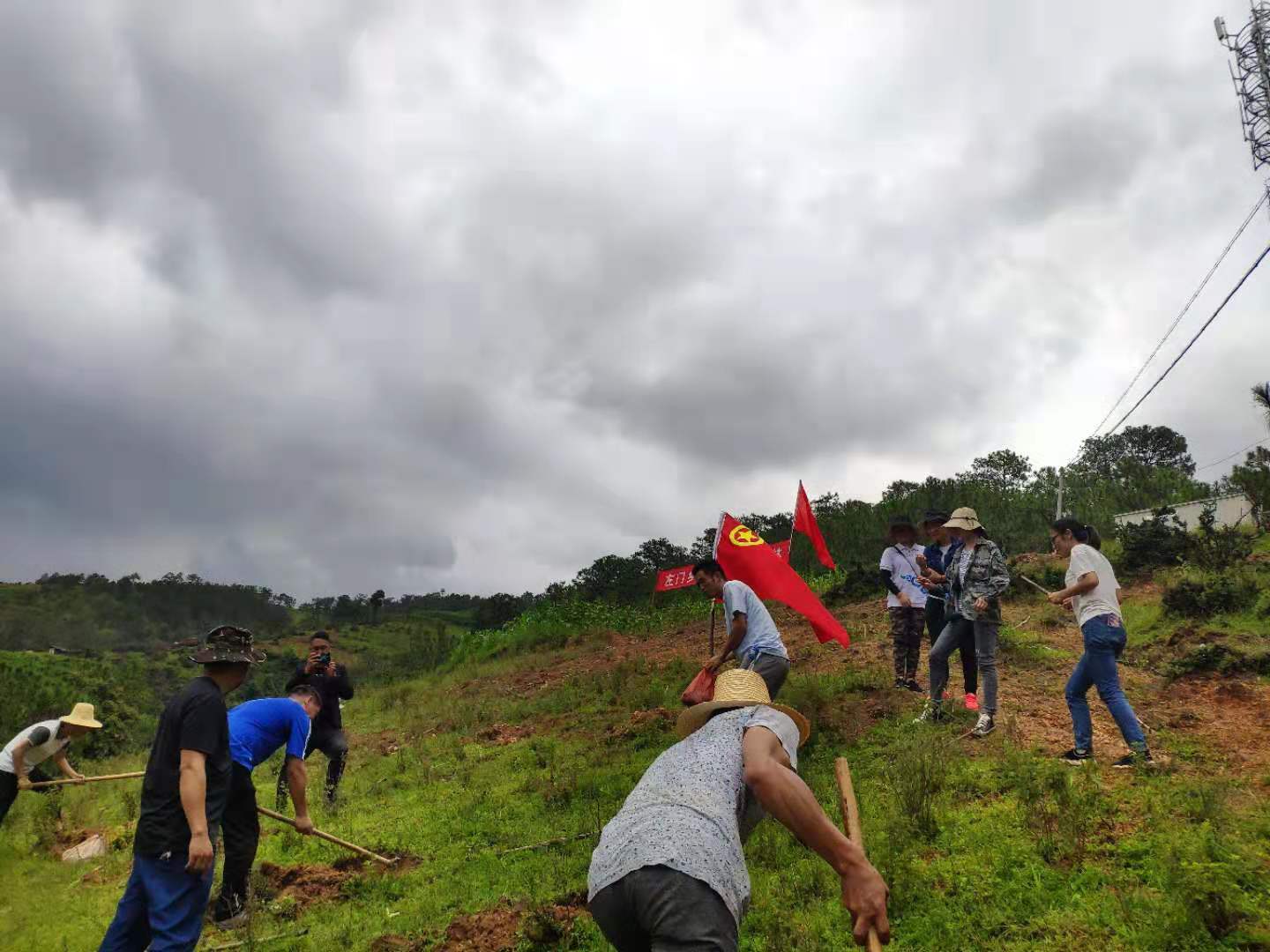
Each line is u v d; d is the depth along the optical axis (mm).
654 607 24672
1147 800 6059
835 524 25016
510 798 9055
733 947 2500
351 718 16625
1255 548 15234
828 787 7312
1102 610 7055
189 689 4773
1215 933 4508
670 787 2773
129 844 8633
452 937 5688
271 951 5891
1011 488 25234
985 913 5039
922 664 11547
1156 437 55156
